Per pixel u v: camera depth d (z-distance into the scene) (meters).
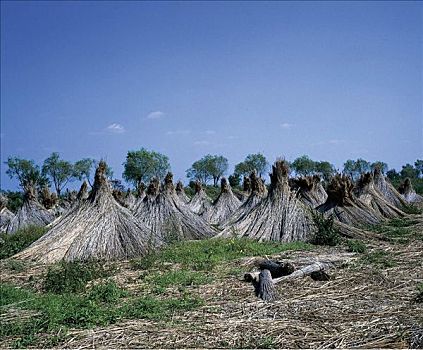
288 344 7.39
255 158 80.56
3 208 34.00
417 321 7.99
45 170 72.31
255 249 15.95
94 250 16.81
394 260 13.20
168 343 7.77
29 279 13.76
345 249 15.55
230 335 7.90
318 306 9.25
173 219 21.72
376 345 7.12
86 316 9.26
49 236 17.98
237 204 30.86
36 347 8.06
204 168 85.31
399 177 71.00
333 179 23.16
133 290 11.59
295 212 18.73
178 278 12.33
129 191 36.53
